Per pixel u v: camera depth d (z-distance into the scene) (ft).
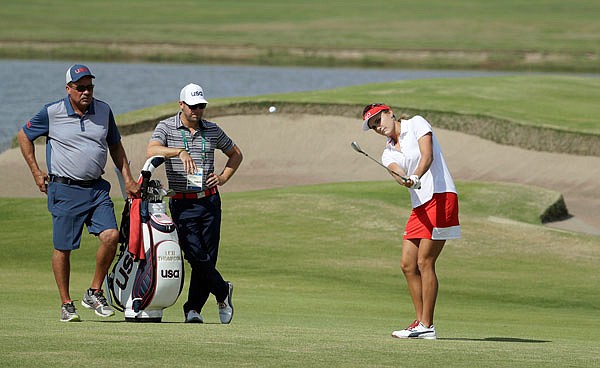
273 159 297.94
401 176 83.66
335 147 302.45
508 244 169.27
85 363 59.82
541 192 224.53
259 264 153.48
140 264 88.79
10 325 80.59
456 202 85.87
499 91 344.28
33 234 171.01
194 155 93.50
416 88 346.54
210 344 69.41
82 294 125.18
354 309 122.11
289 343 71.97
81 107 89.45
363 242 167.94
